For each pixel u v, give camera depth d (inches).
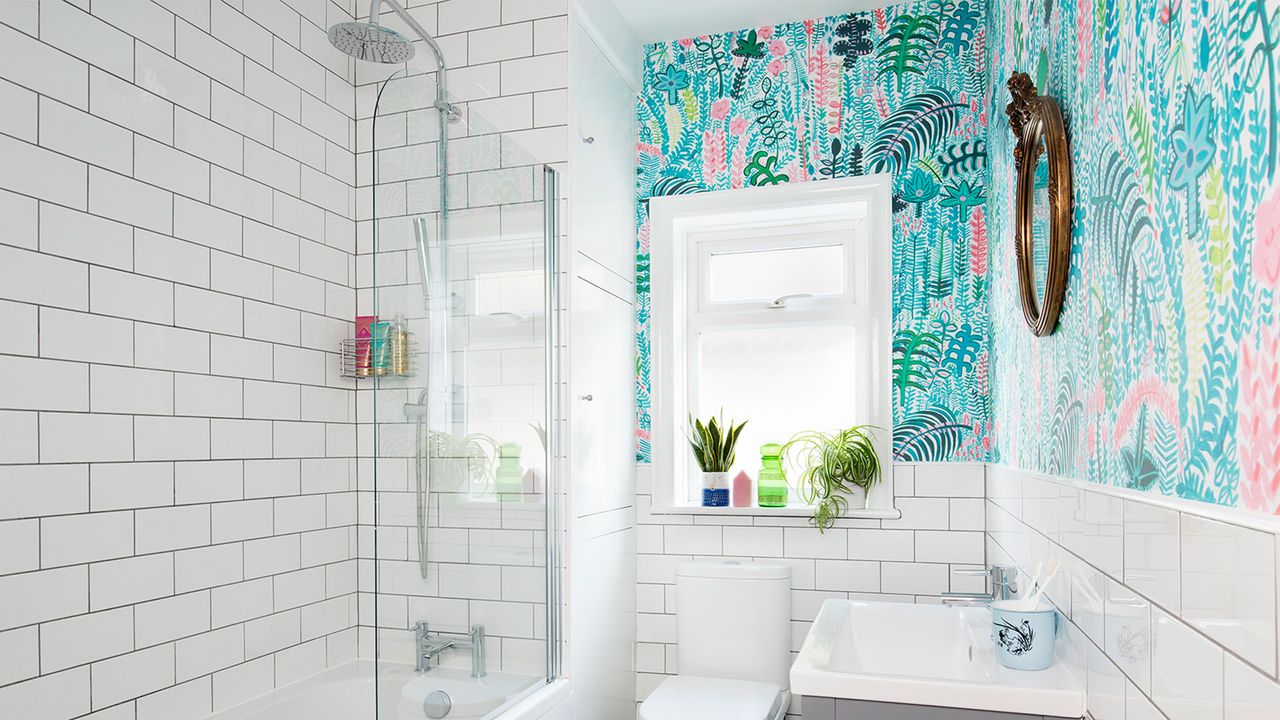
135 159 78.1
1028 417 78.4
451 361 71.4
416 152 68.1
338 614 103.0
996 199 97.5
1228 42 33.3
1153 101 42.4
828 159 113.8
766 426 121.1
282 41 98.0
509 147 83.8
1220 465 34.3
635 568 117.2
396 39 72.1
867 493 110.0
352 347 106.4
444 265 70.8
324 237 103.7
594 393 103.3
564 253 96.3
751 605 106.3
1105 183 51.3
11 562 65.7
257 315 92.4
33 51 68.8
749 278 122.5
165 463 80.0
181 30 83.8
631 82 118.4
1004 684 59.5
